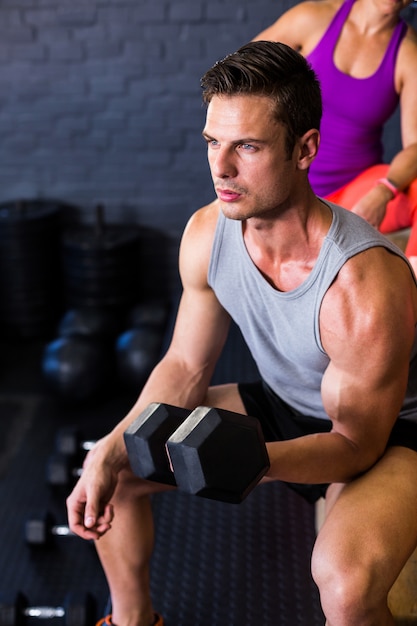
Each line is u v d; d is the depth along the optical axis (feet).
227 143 3.80
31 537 9.10
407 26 7.29
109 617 5.35
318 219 4.17
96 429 11.82
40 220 13.62
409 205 7.27
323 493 4.96
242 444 3.74
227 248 4.49
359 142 7.59
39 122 13.88
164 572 6.41
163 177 14.11
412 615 4.62
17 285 13.97
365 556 3.96
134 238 13.69
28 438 11.71
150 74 13.50
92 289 13.62
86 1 13.10
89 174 14.16
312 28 7.38
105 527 4.66
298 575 6.34
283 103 3.76
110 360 12.30
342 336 4.16
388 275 4.13
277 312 4.40
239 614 5.91
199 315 4.95
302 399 4.95
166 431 4.00
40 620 8.22
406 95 7.23
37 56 13.47
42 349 14.28
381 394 4.24
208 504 7.38
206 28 13.17
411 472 4.37
